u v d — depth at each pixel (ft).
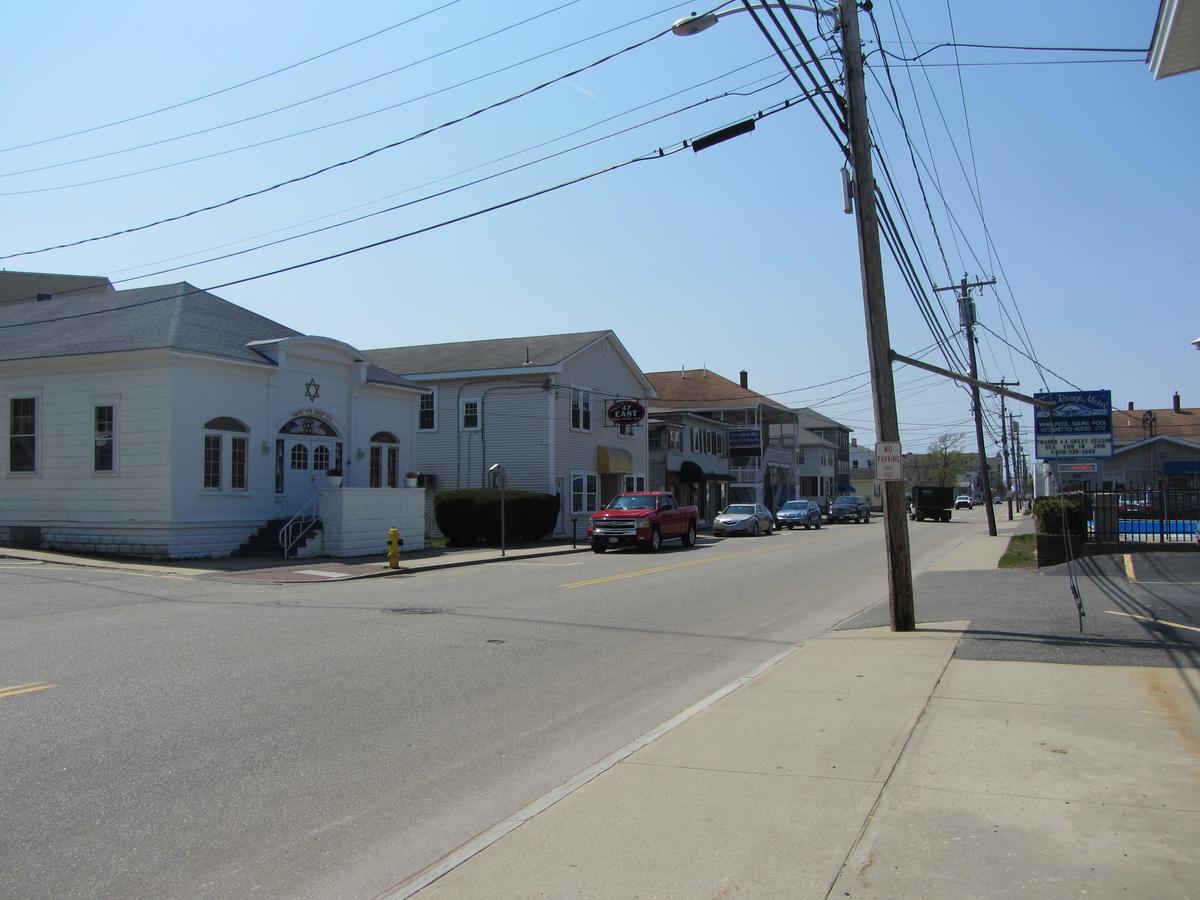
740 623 43.14
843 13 38.63
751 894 13.62
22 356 74.84
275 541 75.92
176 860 15.42
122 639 36.11
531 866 14.82
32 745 21.61
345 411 87.56
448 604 48.29
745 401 198.49
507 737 23.09
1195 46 25.27
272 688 27.78
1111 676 28.09
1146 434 224.74
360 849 15.97
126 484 71.05
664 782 18.89
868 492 367.66
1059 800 17.17
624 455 131.95
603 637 38.27
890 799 17.49
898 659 31.91
